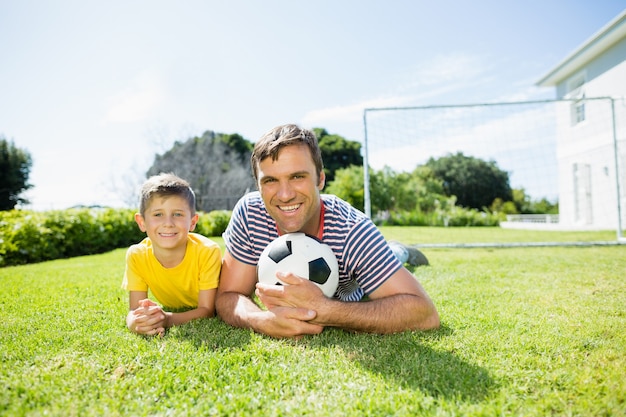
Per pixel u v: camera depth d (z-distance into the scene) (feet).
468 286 10.61
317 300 5.94
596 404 3.99
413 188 49.85
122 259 20.67
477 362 5.09
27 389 4.40
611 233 30.42
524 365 4.98
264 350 5.52
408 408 3.93
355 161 83.92
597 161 35.42
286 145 5.99
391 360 5.17
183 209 7.54
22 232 21.49
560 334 6.21
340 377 4.64
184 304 8.90
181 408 4.02
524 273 12.69
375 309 6.06
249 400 4.16
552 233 32.55
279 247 6.56
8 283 12.29
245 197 7.60
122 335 6.47
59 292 10.57
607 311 7.78
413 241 27.37
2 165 84.07
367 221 6.84
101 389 4.42
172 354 5.45
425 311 6.33
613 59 33.55
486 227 47.93
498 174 72.64
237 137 84.58
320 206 6.83
